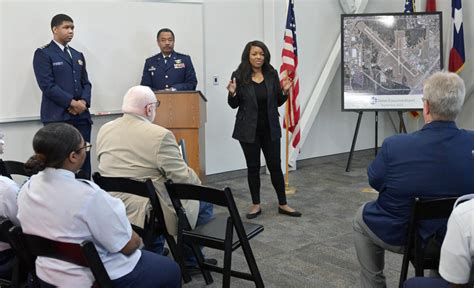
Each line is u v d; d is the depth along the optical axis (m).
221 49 5.30
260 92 3.78
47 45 3.96
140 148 2.40
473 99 6.14
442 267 1.39
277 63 5.60
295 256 3.20
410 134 1.94
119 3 4.56
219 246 2.24
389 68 5.37
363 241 2.15
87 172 4.20
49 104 3.96
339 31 6.28
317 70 6.11
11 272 2.00
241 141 3.87
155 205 2.28
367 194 4.73
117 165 2.44
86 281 1.64
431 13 5.29
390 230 1.98
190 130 4.02
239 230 2.17
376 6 6.49
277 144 3.95
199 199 2.18
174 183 2.20
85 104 4.04
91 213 1.58
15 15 4.06
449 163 1.83
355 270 2.96
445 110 1.84
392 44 5.35
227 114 5.45
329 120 6.36
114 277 1.70
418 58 5.33
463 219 1.33
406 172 1.88
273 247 3.37
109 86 4.60
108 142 2.49
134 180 2.25
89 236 1.60
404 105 5.39
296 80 4.90
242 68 3.78
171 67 4.58
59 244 1.58
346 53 5.45
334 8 6.19
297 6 5.81
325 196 4.69
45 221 1.59
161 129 2.42
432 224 1.86
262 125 3.86
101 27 4.49
